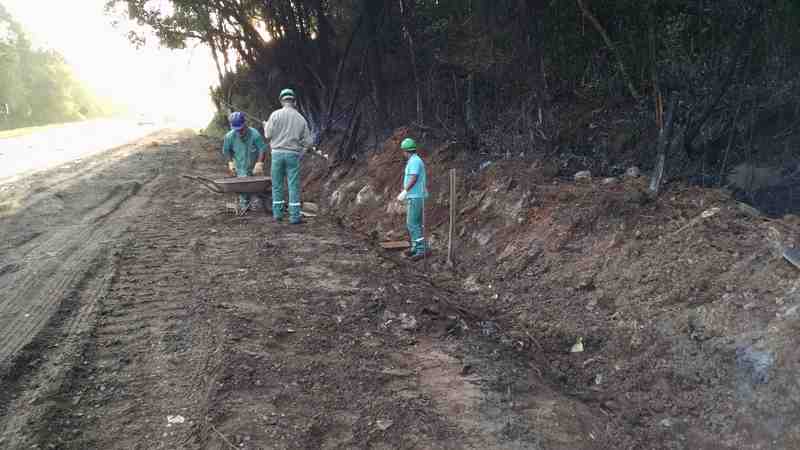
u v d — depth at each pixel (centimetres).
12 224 809
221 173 1488
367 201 1032
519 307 559
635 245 542
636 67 740
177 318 474
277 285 571
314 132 1588
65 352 404
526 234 665
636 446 360
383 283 597
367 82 1338
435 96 1123
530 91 891
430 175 927
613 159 735
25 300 504
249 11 1686
